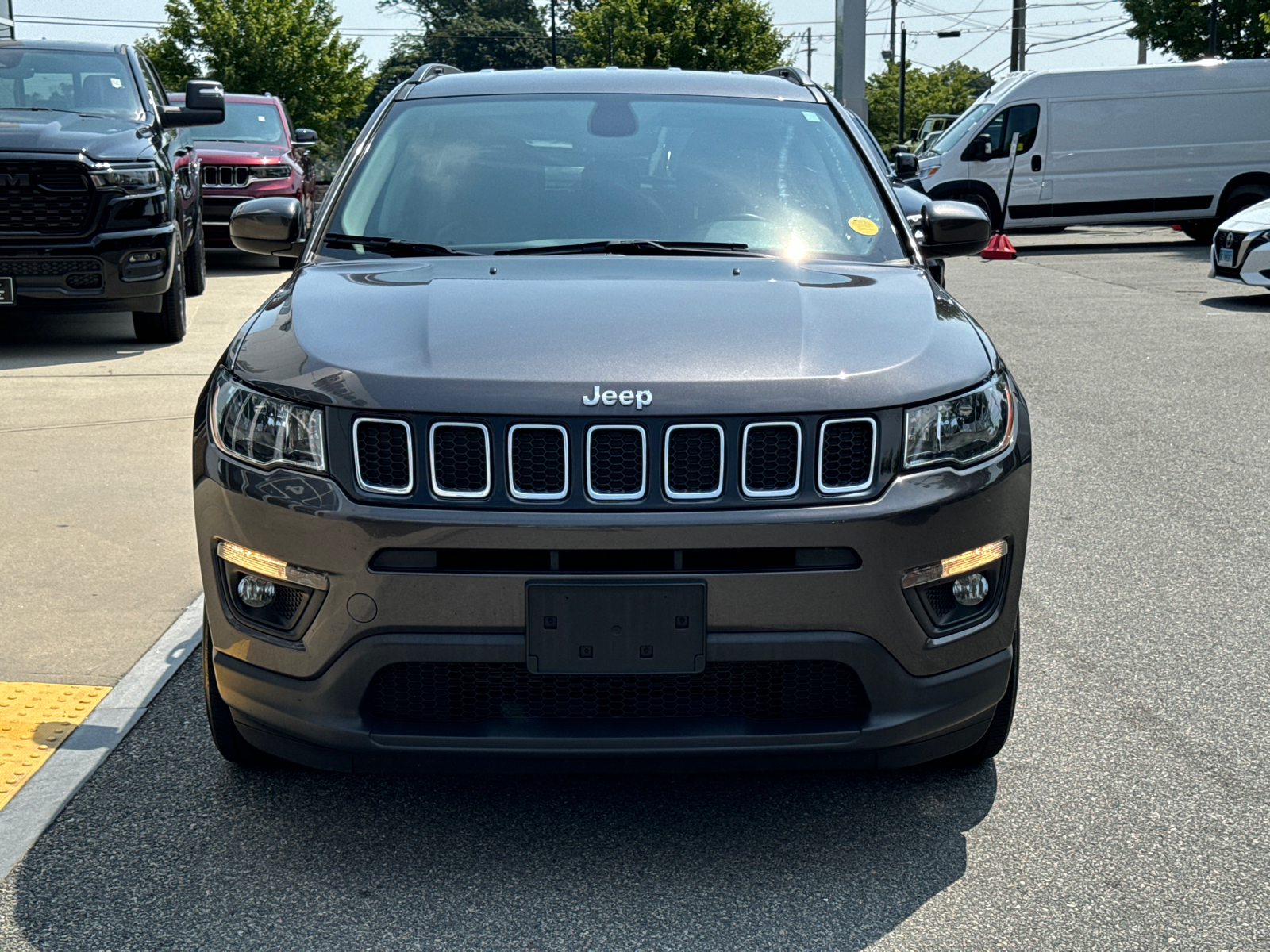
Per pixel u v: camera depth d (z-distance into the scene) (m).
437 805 3.04
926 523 2.61
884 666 2.62
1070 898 2.66
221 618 2.79
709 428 2.53
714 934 2.53
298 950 2.47
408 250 3.52
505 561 2.54
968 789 3.14
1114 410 7.70
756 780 3.17
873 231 3.66
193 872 2.75
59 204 8.55
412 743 2.59
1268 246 12.08
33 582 4.52
